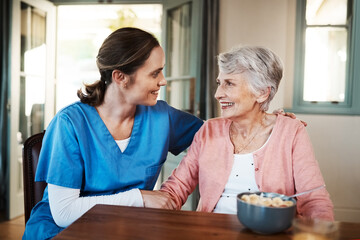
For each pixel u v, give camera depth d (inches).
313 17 120.7
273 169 43.8
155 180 50.0
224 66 44.0
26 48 124.0
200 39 110.8
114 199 40.6
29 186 49.7
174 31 119.3
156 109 50.3
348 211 115.8
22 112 123.6
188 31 115.0
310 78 122.7
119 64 42.1
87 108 45.8
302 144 43.9
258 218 27.3
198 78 111.0
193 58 111.8
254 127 46.8
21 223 109.0
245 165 45.0
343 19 119.4
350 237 27.8
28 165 49.9
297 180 42.9
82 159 44.1
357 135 115.2
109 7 215.5
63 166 41.7
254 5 119.1
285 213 27.2
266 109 46.4
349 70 118.6
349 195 116.2
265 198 30.5
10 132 112.1
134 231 28.7
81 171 43.3
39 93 133.3
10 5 111.7
